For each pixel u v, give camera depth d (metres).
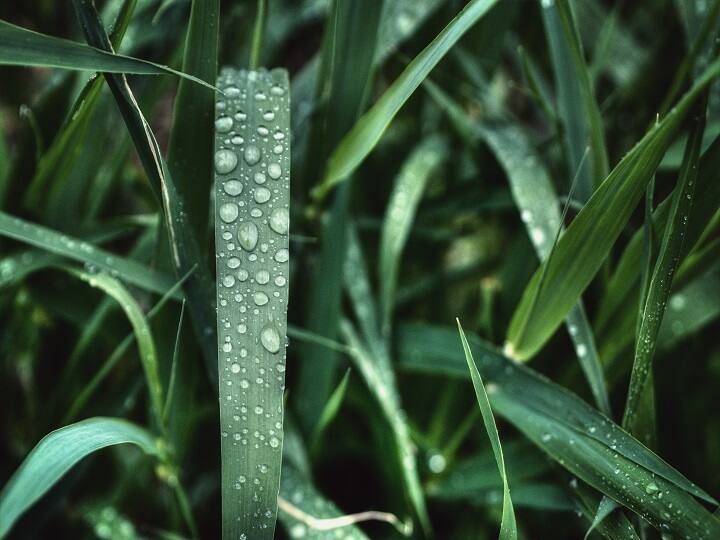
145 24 0.31
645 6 0.34
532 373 0.27
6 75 0.34
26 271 0.27
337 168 0.27
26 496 0.22
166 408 0.26
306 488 0.28
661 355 0.30
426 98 0.33
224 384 0.23
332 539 0.27
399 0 0.31
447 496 0.30
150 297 0.27
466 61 0.31
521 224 0.30
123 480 0.29
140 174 0.32
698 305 0.29
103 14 0.31
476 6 0.25
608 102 0.30
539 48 0.34
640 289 0.26
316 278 0.29
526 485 0.28
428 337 0.29
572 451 0.26
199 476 0.31
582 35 0.33
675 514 0.24
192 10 0.25
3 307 0.29
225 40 0.32
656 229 0.26
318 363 0.29
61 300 0.29
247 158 0.25
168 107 0.38
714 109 0.29
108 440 0.25
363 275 0.30
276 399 0.24
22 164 0.28
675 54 0.31
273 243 0.24
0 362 0.31
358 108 0.28
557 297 0.26
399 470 0.29
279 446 0.23
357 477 0.32
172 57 0.29
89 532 0.30
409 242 0.32
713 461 0.32
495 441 0.24
